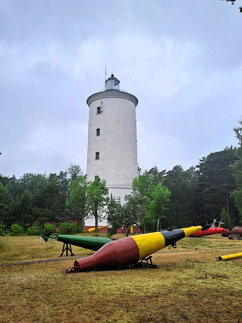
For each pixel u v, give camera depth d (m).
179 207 56.28
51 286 7.84
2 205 21.70
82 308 5.93
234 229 33.12
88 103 52.34
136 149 49.28
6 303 6.32
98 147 46.94
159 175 71.69
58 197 59.41
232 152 64.38
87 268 10.27
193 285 8.03
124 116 48.25
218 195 56.56
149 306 6.07
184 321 5.26
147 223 40.69
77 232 39.81
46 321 5.23
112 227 24.06
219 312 5.77
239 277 9.35
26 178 97.38
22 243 24.81
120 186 44.62
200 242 25.92
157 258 14.43
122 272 10.24
